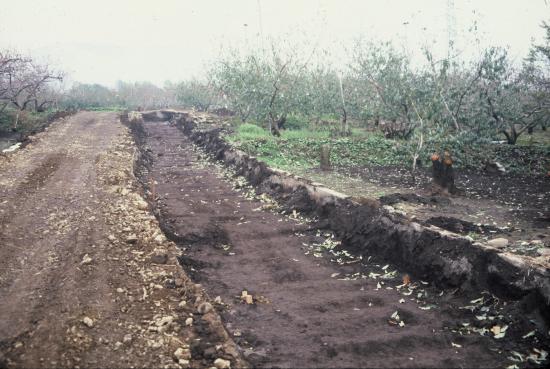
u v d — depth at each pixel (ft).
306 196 45.24
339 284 30.22
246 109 88.63
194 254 35.58
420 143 50.67
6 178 48.03
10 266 28.12
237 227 41.19
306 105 81.05
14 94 111.96
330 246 36.22
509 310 23.61
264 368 20.95
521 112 67.77
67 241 32.12
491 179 51.24
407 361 21.43
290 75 81.00
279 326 25.13
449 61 61.16
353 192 42.52
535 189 45.83
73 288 25.53
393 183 48.19
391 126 74.08
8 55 114.21
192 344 21.57
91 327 22.09
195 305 25.07
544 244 27.53
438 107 57.98
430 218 32.81
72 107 147.33
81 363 19.45
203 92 128.26
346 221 37.88
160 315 23.86
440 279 28.07
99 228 34.68
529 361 20.59
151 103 179.22
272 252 35.91
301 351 22.57
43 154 61.62
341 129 82.28
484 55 62.13
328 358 21.95
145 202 41.70
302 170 54.60
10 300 24.16
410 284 29.12
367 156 63.16
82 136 77.82
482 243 27.48
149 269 28.99
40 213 37.73
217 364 19.99
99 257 29.78
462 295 26.37
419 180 50.08
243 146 66.59
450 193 42.83
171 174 63.16
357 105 80.53
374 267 32.24
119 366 19.51
